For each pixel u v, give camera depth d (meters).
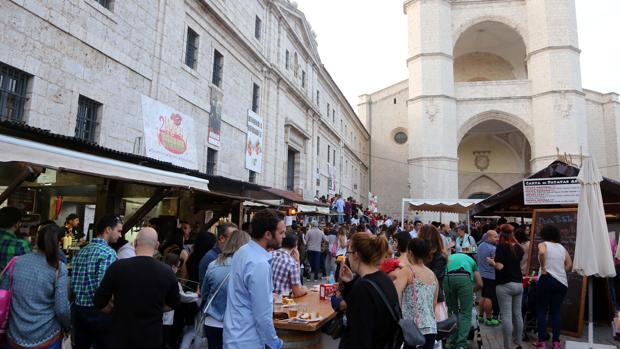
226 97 16.33
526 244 9.48
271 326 3.08
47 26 8.59
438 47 36.41
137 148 11.23
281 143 21.50
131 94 11.10
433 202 18.77
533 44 35.62
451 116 36.09
